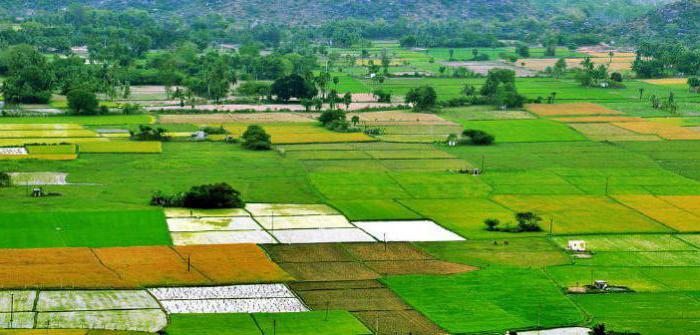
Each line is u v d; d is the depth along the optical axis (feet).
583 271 543.39
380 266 540.11
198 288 489.26
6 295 459.73
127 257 529.86
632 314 471.62
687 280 532.32
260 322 440.86
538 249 584.81
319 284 504.43
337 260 547.90
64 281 482.69
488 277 524.93
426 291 498.28
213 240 574.56
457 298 488.44
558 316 464.65
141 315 443.73
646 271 547.90
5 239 554.05
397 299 484.74
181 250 548.72
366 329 437.17
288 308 464.24
